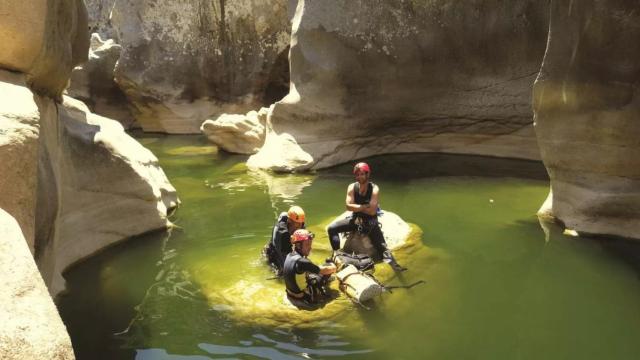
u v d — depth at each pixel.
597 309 5.16
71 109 7.80
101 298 5.52
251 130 13.48
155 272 6.16
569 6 7.00
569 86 7.09
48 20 5.28
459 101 12.12
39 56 5.06
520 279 5.85
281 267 5.92
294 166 11.34
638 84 6.46
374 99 12.23
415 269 6.09
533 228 7.49
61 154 6.32
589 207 7.12
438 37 11.80
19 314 2.23
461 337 4.64
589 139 7.01
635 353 4.40
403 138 12.91
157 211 7.62
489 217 8.02
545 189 9.45
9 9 4.52
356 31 11.87
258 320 4.95
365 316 5.00
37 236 4.23
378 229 6.36
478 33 11.57
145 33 17.88
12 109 3.55
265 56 17.33
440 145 12.81
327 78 11.84
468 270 6.08
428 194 9.35
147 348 4.52
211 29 17.53
